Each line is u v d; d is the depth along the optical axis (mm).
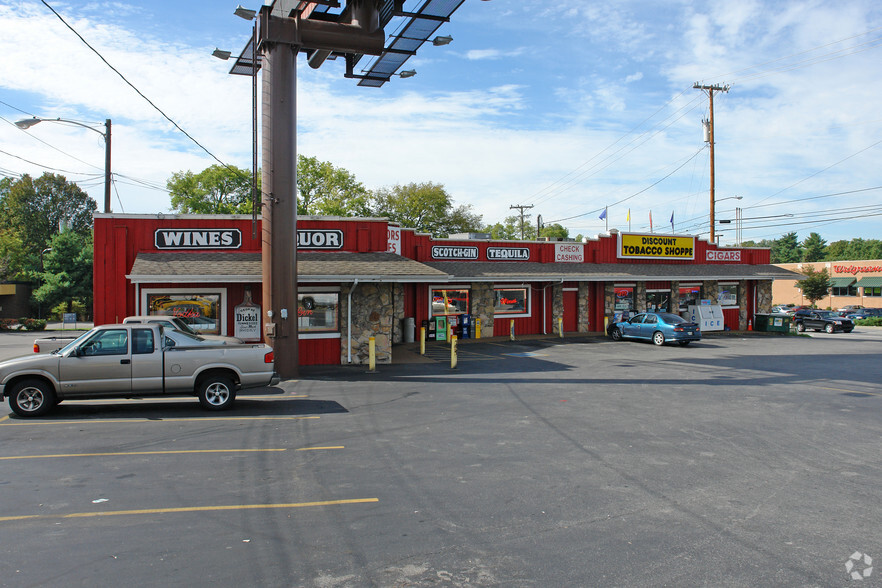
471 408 12086
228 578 4742
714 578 4836
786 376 17016
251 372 11664
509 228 86562
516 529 5863
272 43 16328
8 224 71875
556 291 30688
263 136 16594
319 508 6395
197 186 54406
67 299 52906
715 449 9039
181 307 17844
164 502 6512
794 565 5105
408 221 66000
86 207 77438
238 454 8477
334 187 55500
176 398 13164
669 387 14914
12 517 6031
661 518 6207
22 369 10766
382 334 19344
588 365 19312
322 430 10031
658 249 34094
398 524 5957
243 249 18500
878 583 4773
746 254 37375
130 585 4602
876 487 7285
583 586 4672
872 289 63906
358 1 16734
